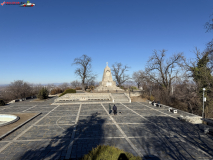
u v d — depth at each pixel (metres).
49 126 13.62
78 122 14.95
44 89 35.56
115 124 14.28
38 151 8.76
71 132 12.03
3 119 17.28
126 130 12.59
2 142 10.02
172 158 8.10
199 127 13.28
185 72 26.45
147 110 21.33
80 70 51.06
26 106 25.28
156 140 10.55
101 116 17.55
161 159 7.99
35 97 41.81
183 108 25.89
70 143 9.84
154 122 15.05
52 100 33.88
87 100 30.97
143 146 9.56
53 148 9.16
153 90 34.72
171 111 20.20
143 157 8.16
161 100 30.25
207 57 20.75
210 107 20.73
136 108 22.94
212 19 13.32
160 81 33.47
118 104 26.88
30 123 14.62
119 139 10.65
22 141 10.20
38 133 11.79
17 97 47.72
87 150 8.90
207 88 20.92
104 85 45.34
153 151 8.89
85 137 10.98
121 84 60.06
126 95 33.16
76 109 21.97
